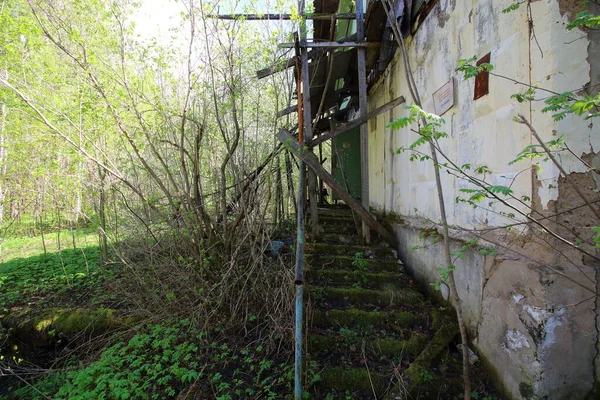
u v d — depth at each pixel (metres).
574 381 2.06
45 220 8.05
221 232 4.47
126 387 2.99
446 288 3.29
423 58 4.05
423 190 4.06
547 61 2.04
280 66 4.62
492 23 2.59
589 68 2.01
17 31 3.83
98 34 4.15
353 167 8.37
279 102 5.22
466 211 3.03
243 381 2.89
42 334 4.44
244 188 4.46
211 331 3.63
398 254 4.73
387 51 5.25
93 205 6.22
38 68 4.29
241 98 4.36
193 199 4.29
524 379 2.15
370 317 3.36
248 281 3.98
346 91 6.98
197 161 4.27
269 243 4.52
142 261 5.23
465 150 3.03
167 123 4.43
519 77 2.28
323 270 4.18
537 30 2.11
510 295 2.32
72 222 7.34
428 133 1.73
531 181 2.19
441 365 2.71
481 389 2.48
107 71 4.26
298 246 2.97
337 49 5.39
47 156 5.68
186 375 2.95
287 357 3.06
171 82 4.58
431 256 3.64
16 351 4.57
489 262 2.58
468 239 2.94
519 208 2.31
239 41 4.26
